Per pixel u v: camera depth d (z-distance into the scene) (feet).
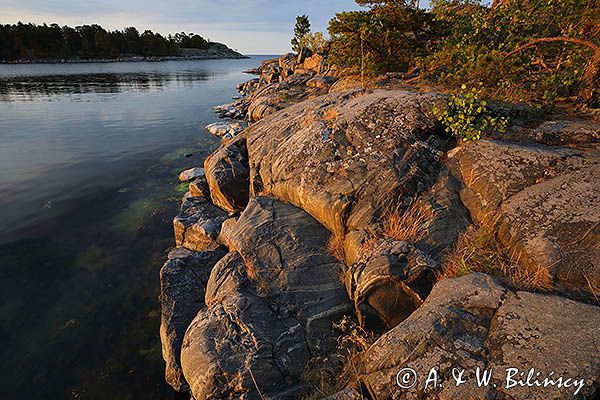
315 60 82.12
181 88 153.48
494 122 17.80
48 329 21.49
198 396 13.42
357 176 19.01
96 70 266.57
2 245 30.35
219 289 17.83
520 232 12.95
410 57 41.19
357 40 41.16
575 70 20.30
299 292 16.22
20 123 77.15
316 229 19.43
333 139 21.91
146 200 39.14
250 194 26.96
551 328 9.21
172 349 17.20
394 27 40.27
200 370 13.82
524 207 13.65
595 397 7.73
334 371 13.21
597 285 10.54
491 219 14.25
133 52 451.94
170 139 64.59
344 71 51.52
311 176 20.70
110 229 33.19
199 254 23.58
